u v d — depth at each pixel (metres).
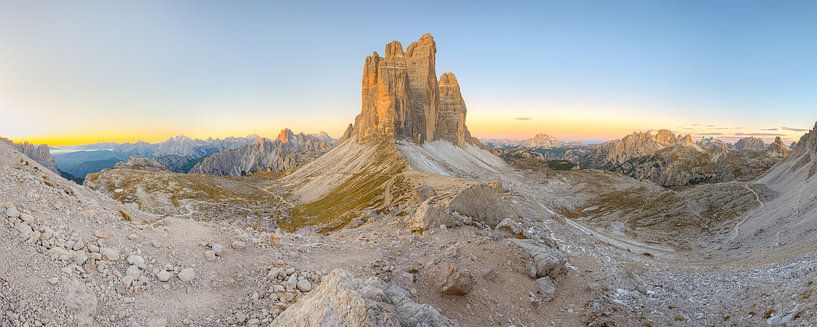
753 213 101.50
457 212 39.78
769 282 24.86
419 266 22.58
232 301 16.42
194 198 161.12
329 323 12.64
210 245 19.61
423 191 64.00
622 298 24.98
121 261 15.86
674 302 25.05
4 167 18.22
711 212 114.88
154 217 22.58
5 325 10.97
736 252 59.84
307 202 162.00
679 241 87.88
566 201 180.38
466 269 22.58
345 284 14.68
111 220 18.16
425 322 13.95
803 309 19.02
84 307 12.55
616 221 122.44
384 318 12.66
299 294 17.67
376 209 105.31
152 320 13.70
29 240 14.14
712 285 28.25
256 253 20.78
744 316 21.48
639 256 47.41
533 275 25.02
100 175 181.25
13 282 12.15
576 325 21.31
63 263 13.91
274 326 14.41
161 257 17.23
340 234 35.34
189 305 15.28
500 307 20.91
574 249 37.09
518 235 35.81
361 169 191.38
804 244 40.47
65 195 18.48
